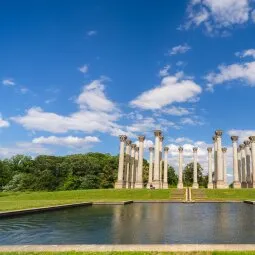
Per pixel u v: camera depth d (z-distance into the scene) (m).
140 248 13.58
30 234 20.69
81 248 13.70
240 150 96.38
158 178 81.00
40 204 41.00
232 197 61.16
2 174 122.50
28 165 133.00
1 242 18.14
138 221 27.52
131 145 95.12
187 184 142.50
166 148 94.88
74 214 33.53
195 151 93.31
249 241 18.25
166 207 43.75
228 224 25.59
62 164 119.75
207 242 17.98
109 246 14.01
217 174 81.50
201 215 32.72
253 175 78.81
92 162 122.56
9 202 46.59
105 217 30.66
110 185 119.69
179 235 20.16
